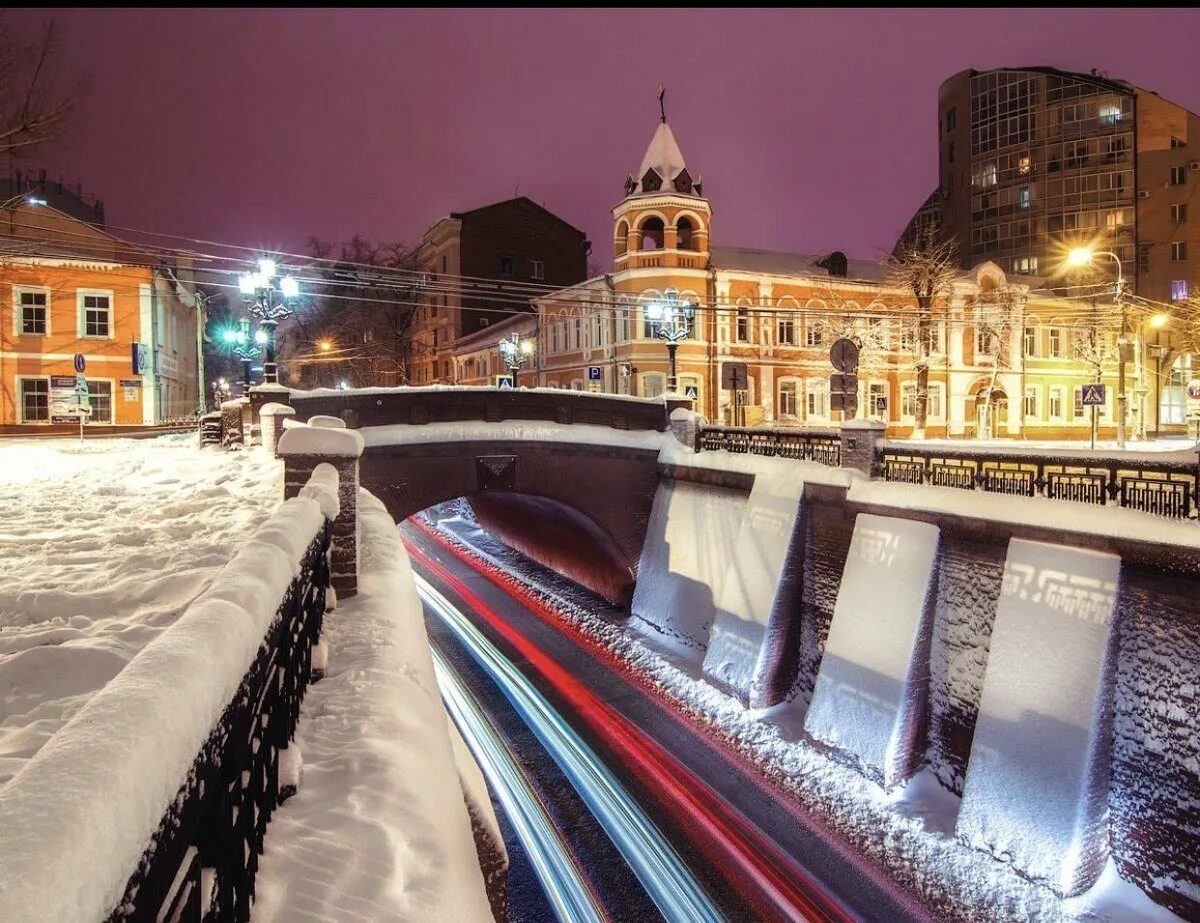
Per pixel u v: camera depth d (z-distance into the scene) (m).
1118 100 54.25
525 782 14.69
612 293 36.16
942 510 13.48
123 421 30.75
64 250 30.09
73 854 1.10
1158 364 44.16
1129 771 10.55
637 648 20.97
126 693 1.64
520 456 21.31
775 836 12.94
